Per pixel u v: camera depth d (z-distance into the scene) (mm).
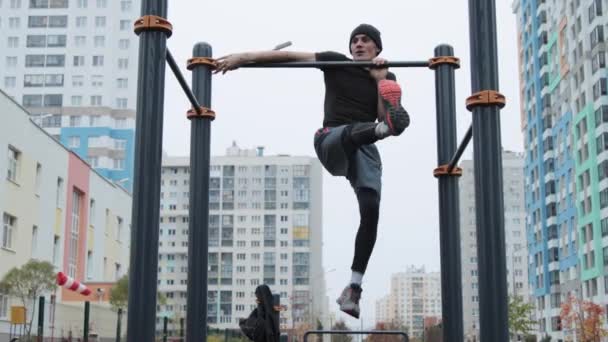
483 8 3859
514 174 119625
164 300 36469
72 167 34938
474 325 84188
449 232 5246
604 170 54031
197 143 5059
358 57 4555
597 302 54531
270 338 6031
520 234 117250
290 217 118125
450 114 5270
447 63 5273
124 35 79688
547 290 66125
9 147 27781
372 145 4355
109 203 41188
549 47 67688
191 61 5125
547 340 61719
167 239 114750
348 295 4242
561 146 64438
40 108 78625
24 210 28984
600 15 55844
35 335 24438
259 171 119938
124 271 43938
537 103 69688
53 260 32219
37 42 79625
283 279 116188
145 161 3553
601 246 54219
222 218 118750
